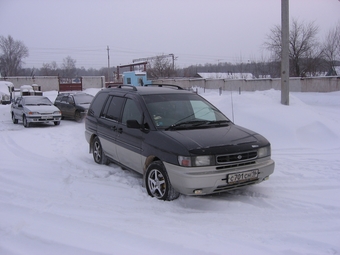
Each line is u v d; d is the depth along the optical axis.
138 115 5.46
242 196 5.06
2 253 3.11
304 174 6.14
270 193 5.18
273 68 42.72
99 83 48.75
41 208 4.38
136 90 5.98
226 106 11.17
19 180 5.84
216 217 4.19
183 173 4.31
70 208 4.41
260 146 4.79
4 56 64.81
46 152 8.52
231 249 3.21
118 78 50.25
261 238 3.50
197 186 4.27
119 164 6.20
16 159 7.68
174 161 4.44
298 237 3.51
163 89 6.16
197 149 4.35
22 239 3.40
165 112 5.38
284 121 9.55
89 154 8.28
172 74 62.28
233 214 4.30
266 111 10.14
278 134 9.14
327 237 3.55
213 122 5.41
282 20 10.49
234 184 4.51
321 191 5.27
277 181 5.79
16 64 65.38
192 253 3.11
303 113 10.02
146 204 4.64
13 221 3.89
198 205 4.69
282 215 4.28
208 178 4.27
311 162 7.00
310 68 38.19
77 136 11.28
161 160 4.70
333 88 30.81
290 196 5.03
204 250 3.17
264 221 4.06
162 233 3.59
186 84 45.41
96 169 6.58
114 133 6.04
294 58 38.50
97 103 7.20
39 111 14.54
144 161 5.15
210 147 4.43
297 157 7.45
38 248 3.20
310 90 32.06
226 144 4.55
